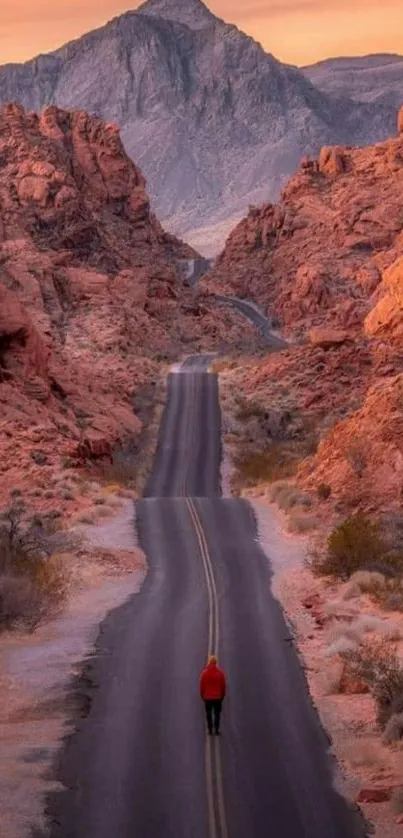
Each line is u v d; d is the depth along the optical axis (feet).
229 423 385.70
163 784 84.38
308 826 76.48
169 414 400.67
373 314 424.87
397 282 417.49
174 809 79.71
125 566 175.11
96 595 156.46
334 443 238.27
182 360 545.44
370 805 79.61
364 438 223.30
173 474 316.19
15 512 211.00
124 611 145.07
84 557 178.09
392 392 231.09
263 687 109.19
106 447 297.94
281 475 287.28
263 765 87.86
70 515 216.95
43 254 606.55
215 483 305.12
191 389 442.91
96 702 105.60
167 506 227.81
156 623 137.69
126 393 411.34
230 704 103.81
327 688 108.27
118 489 248.93
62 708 103.91
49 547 181.27
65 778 85.92
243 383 443.73
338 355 423.64
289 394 411.13
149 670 116.06
